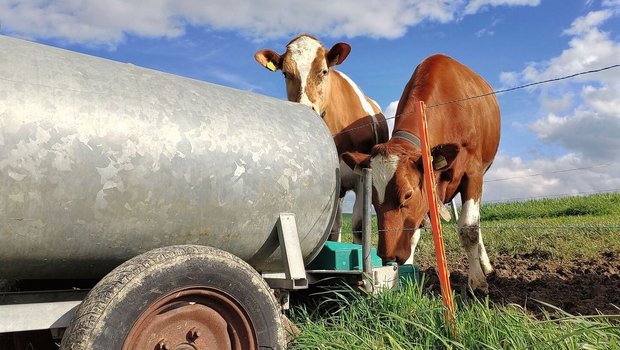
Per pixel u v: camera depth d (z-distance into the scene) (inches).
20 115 102.6
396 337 138.5
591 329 120.6
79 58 120.6
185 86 133.0
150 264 106.3
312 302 180.5
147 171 115.5
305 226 146.5
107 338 99.3
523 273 288.5
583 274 275.7
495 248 389.1
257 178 132.9
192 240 126.3
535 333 129.8
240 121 134.9
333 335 141.3
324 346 131.9
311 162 145.8
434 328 139.9
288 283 145.3
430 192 155.7
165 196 118.4
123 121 114.3
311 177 144.9
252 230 135.0
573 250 350.3
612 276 262.8
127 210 114.3
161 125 119.3
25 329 105.9
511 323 136.2
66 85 111.0
